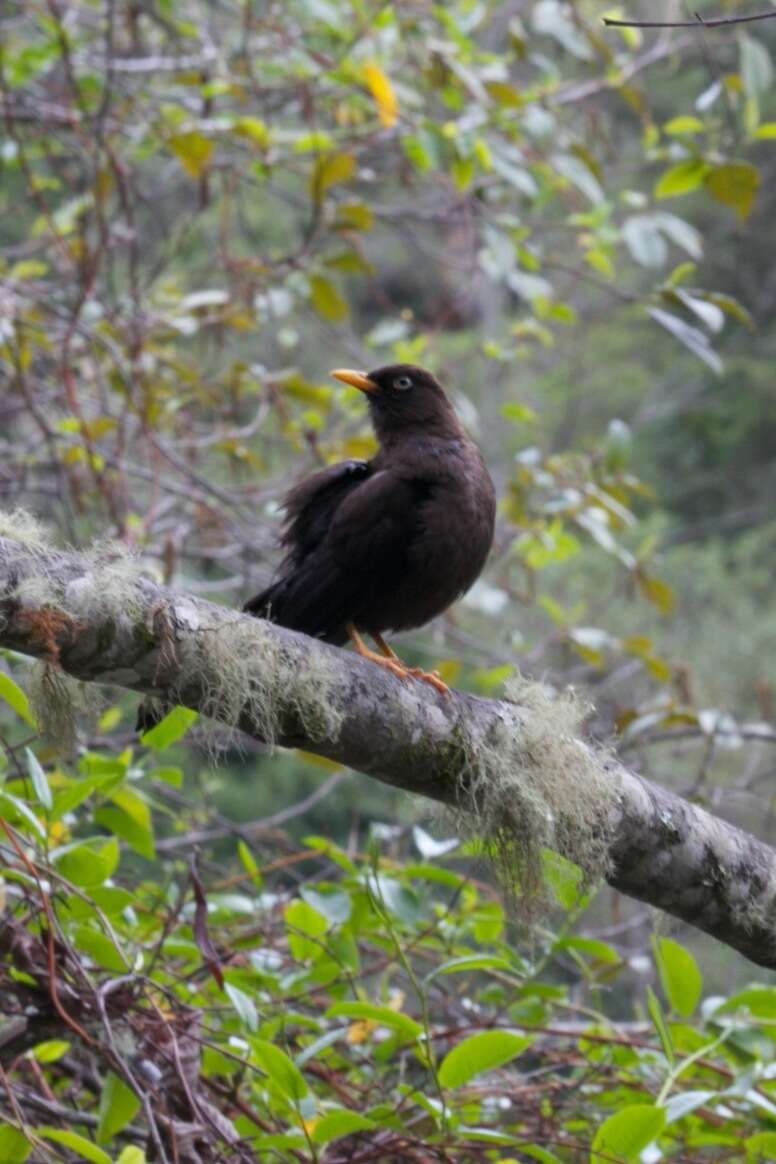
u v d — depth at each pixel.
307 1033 7.75
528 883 6.19
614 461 11.67
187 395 12.34
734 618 24.70
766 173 29.11
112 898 6.57
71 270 12.45
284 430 12.21
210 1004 7.30
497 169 11.00
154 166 17.94
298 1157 6.11
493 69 11.62
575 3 12.15
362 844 16.66
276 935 8.09
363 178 12.23
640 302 11.09
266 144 11.37
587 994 9.84
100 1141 6.23
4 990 6.66
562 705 6.35
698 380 30.23
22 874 6.43
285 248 18.78
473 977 9.13
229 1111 7.11
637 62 12.52
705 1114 7.37
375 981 9.23
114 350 11.09
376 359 17.42
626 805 6.35
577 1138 7.11
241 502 12.35
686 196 29.86
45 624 5.08
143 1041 6.43
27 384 11.25
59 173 12.01
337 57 11.53
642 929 15.27
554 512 11.77
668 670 11.59
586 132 15.52
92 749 9.35
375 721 5.89
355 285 27.38
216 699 5.44
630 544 25.45
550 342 14.88
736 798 12.88
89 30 15.25
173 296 12.97
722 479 29.84
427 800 6.47
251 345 21.69
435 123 11.01
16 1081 7.03
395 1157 6.82
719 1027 7.32
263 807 17.91
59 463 10.64
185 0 14.75
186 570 13.44
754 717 22.25
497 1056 5.95
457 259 17.03
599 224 12.02
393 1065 7.53
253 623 5.61
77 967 6.12
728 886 6.58
